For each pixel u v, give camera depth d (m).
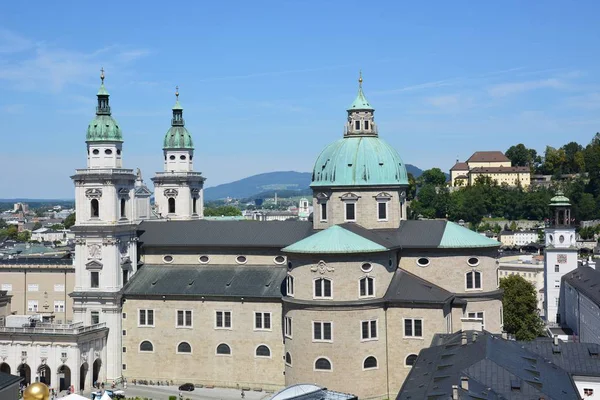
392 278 143.38
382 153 153.88
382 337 138.12
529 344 113.12
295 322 138.25
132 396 145.25
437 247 144.50
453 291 144.38
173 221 168.75
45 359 148.88
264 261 156.88
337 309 134.75
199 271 158.88
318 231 154.12
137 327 156.38
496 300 145.25
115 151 157.75
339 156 153.75
